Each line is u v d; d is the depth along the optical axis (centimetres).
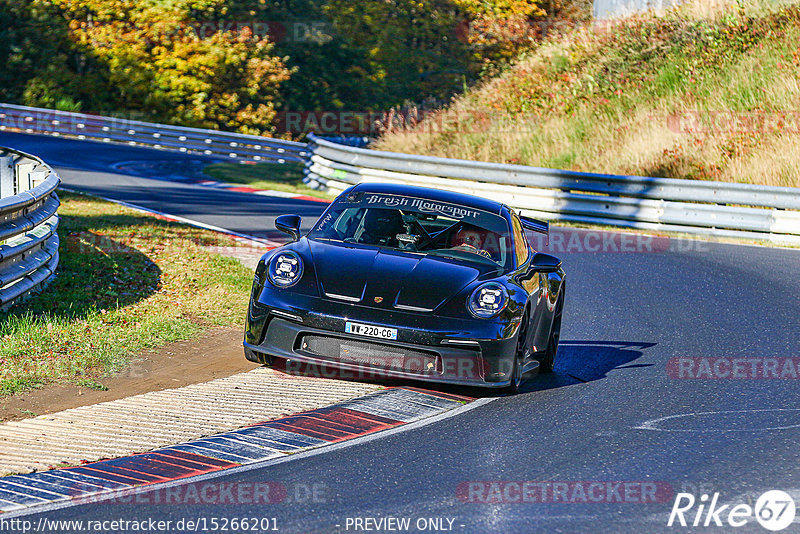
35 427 2044
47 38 15825
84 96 15738
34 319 2909
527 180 6800
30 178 4397
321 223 2838
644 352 3112
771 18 9844
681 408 2453
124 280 3584
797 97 8412
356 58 18138
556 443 2116
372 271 2503
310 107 17450
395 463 1930
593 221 6488
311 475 1839
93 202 5788
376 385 2536
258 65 16100
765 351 3138
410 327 2344
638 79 9656
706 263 4959
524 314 2500
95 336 2789
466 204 2938
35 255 3238
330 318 2369
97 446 1953
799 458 2062
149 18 16088
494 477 1869
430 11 18362
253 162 10069
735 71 9175
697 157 7838
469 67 16688
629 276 4562
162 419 2152
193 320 3139
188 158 10012
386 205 2883
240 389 2431
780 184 7188
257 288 2511
